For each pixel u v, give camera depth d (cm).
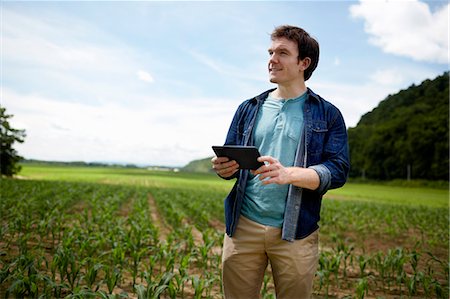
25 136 5584
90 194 2077
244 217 263
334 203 2266
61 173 8306
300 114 260
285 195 252
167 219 1268
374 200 3494
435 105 9856
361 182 9512
